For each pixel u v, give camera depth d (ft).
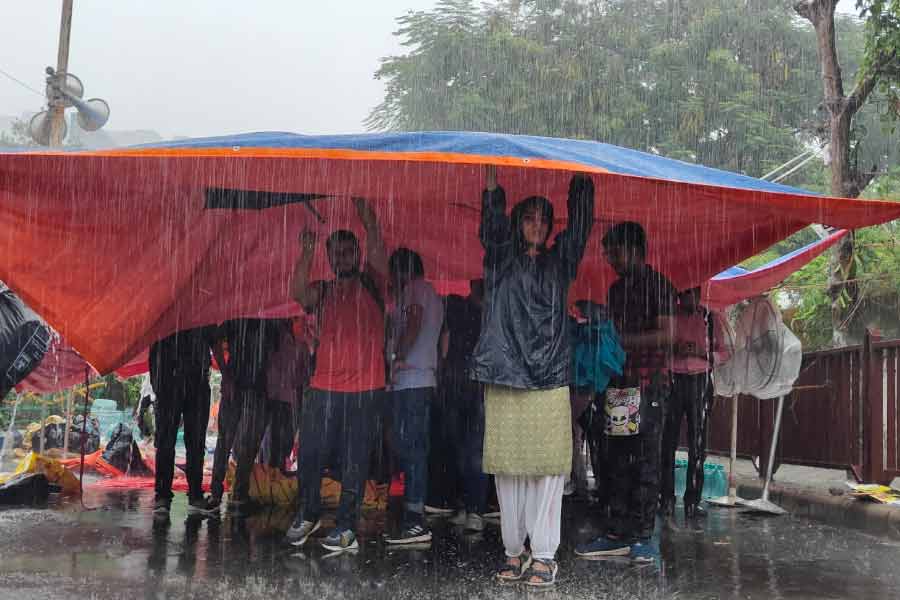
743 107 97.35
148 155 16.58
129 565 15.79
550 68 103.91
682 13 108.78
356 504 17.80
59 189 18.88
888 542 18.60
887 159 96.68
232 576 14.99
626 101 101.81
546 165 16.16
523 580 14.92
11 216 19.49
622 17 107.96
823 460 28.68
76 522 20.67
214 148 16.60
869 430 26.61
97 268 21.02
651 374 17.01
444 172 17.20
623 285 17.53
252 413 23.12
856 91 40.27
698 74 103.55
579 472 26.55
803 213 18.33
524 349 14.87
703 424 23.26
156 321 22.08
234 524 20.67
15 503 23.76
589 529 21.01
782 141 96.94
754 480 32.35
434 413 22.65
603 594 13.94
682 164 21.12
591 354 16.99
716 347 24.17
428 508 23.22
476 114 103.30
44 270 20.51
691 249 23.47
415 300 18.74
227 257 22.62
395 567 15.96
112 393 47.67
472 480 20.47
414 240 24.38
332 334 17.95
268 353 23.44
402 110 112.27
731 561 16.57
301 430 18.17
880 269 39.50
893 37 38.81
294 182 17.71
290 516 22.08
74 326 21.24
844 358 27.91
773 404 30.58
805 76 104.12
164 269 21.59
